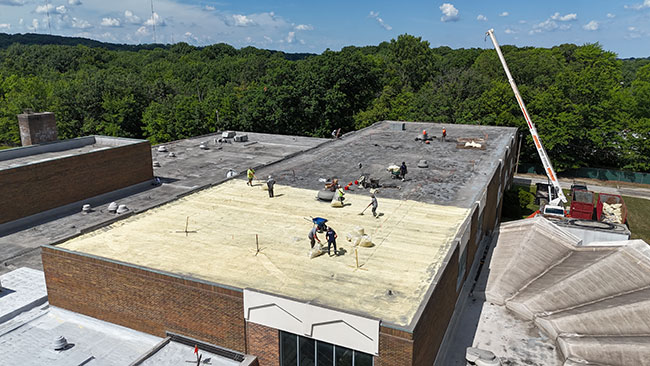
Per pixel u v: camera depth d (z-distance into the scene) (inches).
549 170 2021.4
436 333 811.4
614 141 3125.0
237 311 751.1
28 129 1809.8
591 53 3969.0
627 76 5930.1
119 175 1823.3
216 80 6348.4
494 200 1609.3
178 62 7465.6
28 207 1518.2
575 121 2984.7
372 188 1352.1
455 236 992.9
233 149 2566.4
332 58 3841.0
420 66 5167.3
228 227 1053.8
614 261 1135.6
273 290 762.2
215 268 844.0
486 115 3275.1
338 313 671.1
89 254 881.5
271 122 3597.4
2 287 1057.5
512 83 2226.9
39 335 869.2
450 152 1904.5
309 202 1238.3
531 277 1174.3
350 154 1870.1
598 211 1694.1
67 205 1642.5
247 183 1428.4
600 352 829.2
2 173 1425.9
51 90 4126.5
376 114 3543.3
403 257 891.4
